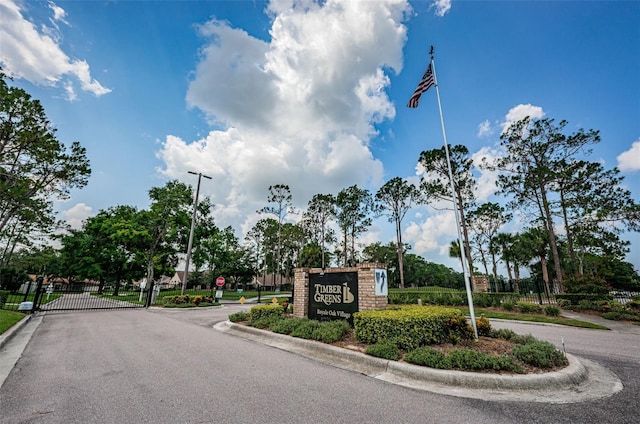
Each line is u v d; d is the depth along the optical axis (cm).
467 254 2911
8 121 1859
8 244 2550
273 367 568
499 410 383
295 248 6122
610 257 2723
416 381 495
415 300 2050
